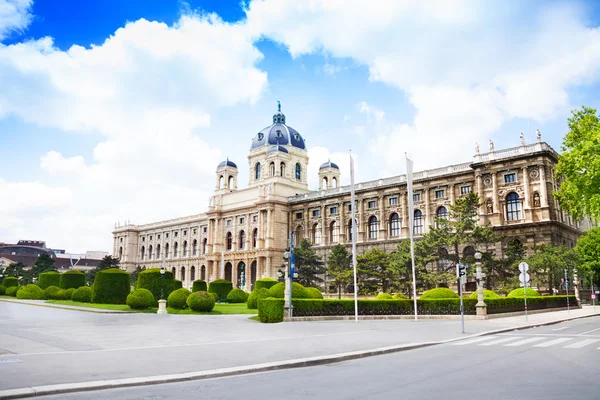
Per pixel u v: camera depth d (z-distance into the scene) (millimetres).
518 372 16938
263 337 29062
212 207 132000
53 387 14289
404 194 93062
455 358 20688
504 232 76250
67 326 35000
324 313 45688
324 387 14875
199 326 36688
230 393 14148
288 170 124750
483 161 80000
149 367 18000
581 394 13438
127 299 55125
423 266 71188
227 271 127875
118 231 174375
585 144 51656
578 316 48906
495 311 47625
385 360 20625
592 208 51125
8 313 49031
